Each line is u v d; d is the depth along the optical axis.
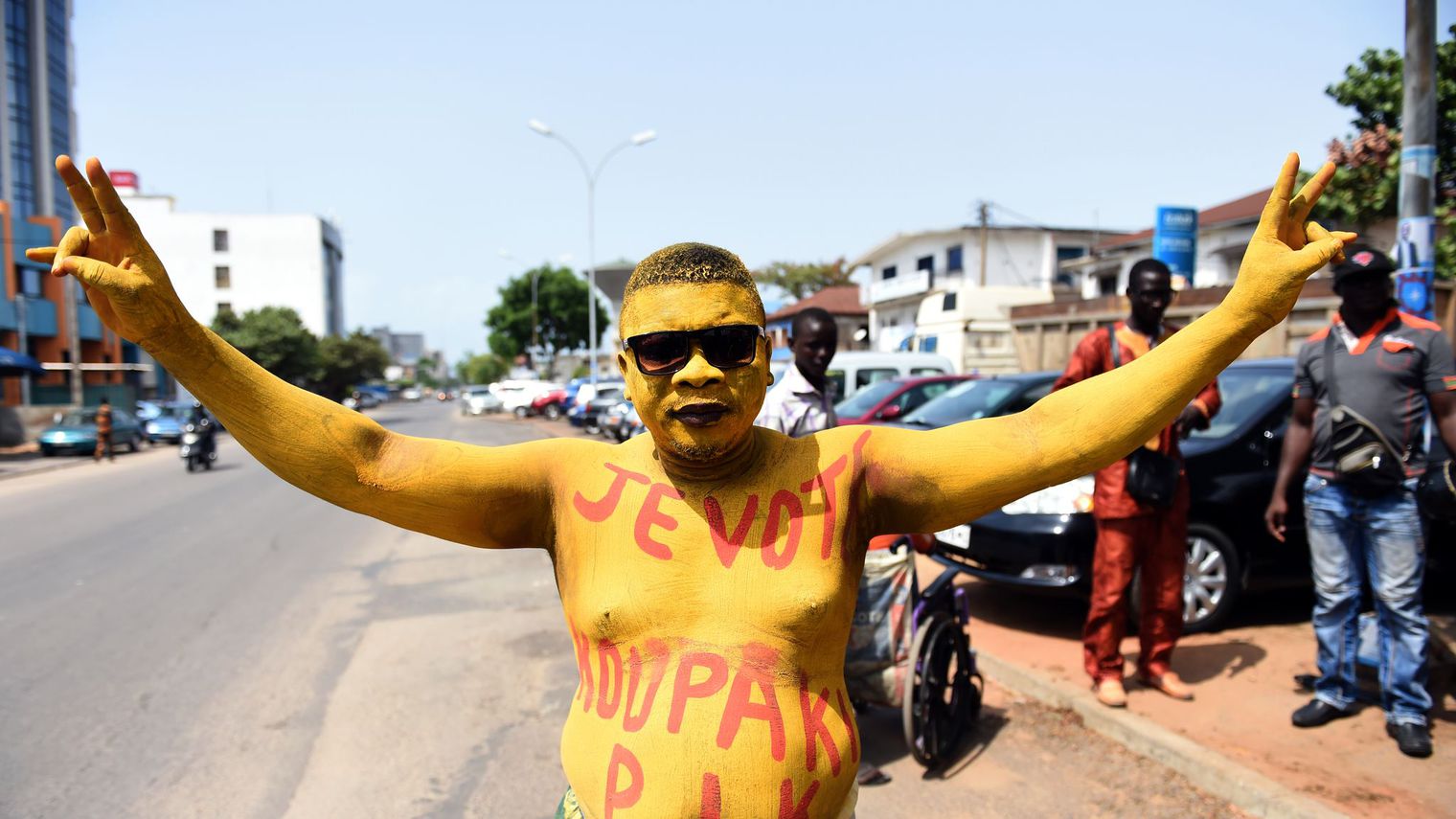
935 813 3.21
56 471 17.38
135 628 5.66
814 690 1.47
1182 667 4.37
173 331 1.36
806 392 3.77
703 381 1.36
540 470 1.59
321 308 62.28
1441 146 7.29
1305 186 1.45
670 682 1.42
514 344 54.47
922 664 3.44
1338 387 3.44
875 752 3.73
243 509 10.95
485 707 4.32
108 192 1.31
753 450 1.53
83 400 31.27
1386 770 3.23
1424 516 3.74
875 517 1.58
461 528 1.57
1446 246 7.83
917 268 32.97
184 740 3.96
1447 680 3.83
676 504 1.49
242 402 1.43
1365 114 8.58
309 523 9.74
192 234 60.00
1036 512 4.86
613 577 1.47
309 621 5.80
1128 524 3.80
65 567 7.62
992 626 5.25
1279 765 3.28
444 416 42.69
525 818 3.32
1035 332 13.24
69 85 51.50
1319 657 3.67
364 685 4.62
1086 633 3.97
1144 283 3.75
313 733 4.04
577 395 29.05
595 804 1.45
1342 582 3.55
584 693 1.52
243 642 5.35
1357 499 3.43
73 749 3.88
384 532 9.14
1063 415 1.49
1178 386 1.44
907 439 1.58
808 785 1.43
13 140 46.91
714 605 1.43
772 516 1.47
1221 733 3.58
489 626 5.66
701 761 1.38
